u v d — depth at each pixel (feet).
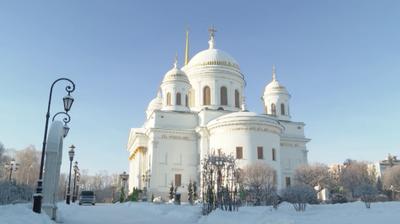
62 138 72.13
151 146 189.06
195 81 213.66
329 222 62.64
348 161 335.47
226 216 72.59
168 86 205.98
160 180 183.11
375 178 286.25
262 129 171.12
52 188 65.31
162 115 194.29
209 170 100.83
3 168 233.76
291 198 121.39
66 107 66.64
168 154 187.83
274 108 218.59
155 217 84.23
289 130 213.25
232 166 107.96
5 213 45.09
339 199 177.88
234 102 212.23
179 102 203.72
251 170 144.36
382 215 80.28
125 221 72.95
